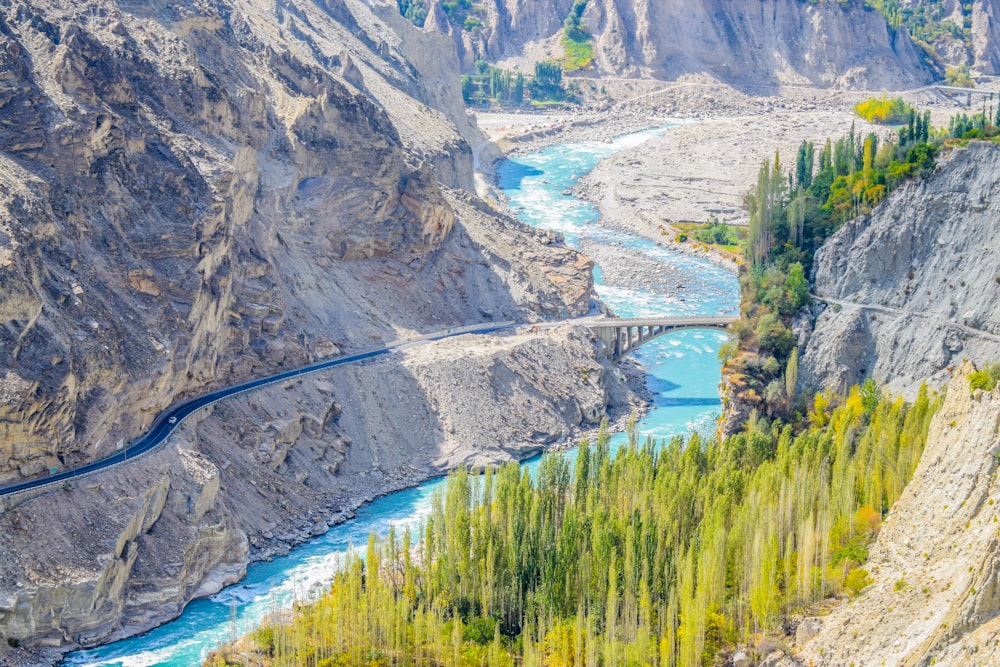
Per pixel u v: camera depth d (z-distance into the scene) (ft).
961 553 595.88
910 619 587.68
